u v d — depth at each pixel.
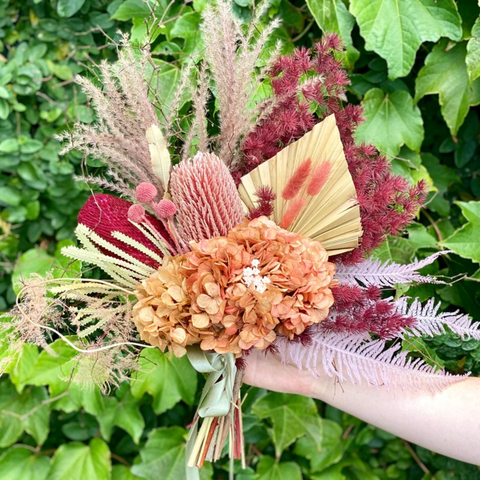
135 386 0.99
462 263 0.90
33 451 1.10
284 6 0.86
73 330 0.66
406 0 0.81
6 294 1.09
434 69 0.88
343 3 0.82
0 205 1.07
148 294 0.56
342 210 0.60
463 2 0.84
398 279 0.64
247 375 0.71
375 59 0.89
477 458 0.62
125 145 0.61
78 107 1.04
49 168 1.04
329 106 0.65
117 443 1.14
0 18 1.00
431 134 1.00
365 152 0.65
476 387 0.65
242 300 0.53
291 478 1.06
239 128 0.63
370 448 1.14
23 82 1.00
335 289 0.59
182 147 0.65
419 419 0.64
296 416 1.04
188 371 1.03
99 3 0.99
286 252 0.54
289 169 0.61
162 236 0.62
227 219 0.58
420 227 0.90
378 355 0.61
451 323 0.62
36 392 1.07
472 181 1.03
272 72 0.66
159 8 0.84
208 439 0.66
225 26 0.60
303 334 0.60
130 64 0.60
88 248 0.59
